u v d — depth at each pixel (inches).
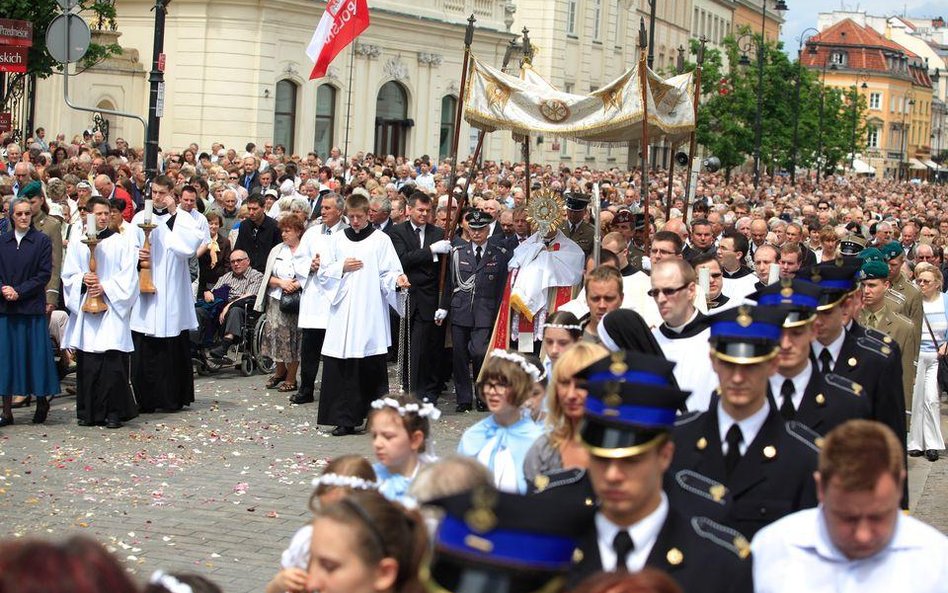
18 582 151.3
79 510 625.6
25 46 1446.9
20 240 821.9
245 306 1029.2
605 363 269.0
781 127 3449.8
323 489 360.2
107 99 2343.8
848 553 275.6
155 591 261.1
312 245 903.1
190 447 778.8
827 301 430.9
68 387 949.2
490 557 200.4
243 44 2383.1
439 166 2242.9
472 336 906.1
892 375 437.4
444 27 2790.4
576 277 863.7
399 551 264.8
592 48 3831.2
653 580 191.8
